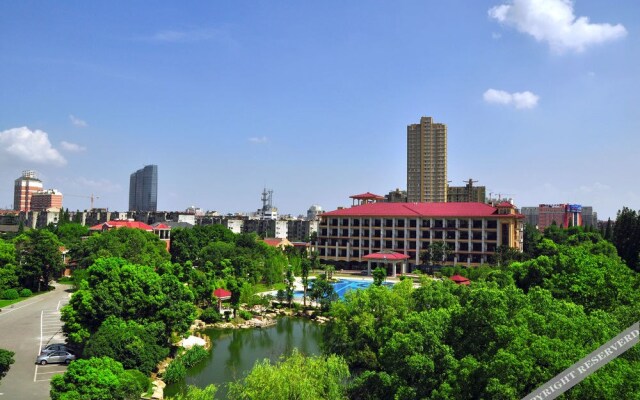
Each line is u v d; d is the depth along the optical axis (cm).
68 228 18025
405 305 5775
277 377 3834
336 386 4178
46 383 5150
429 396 3638
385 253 16575
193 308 7069
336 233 18650
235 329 9075
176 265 9675
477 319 3853
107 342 5522
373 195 19738
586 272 5412
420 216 17150
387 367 4069
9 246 10881
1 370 4497
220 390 5681
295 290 13038
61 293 10638
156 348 5981
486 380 3197
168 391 5644
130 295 6594
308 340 8325
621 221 13312
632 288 5453
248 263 13125
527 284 6181
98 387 3956
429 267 16588
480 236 16438
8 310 8744
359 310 5694
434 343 3850
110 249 11375
